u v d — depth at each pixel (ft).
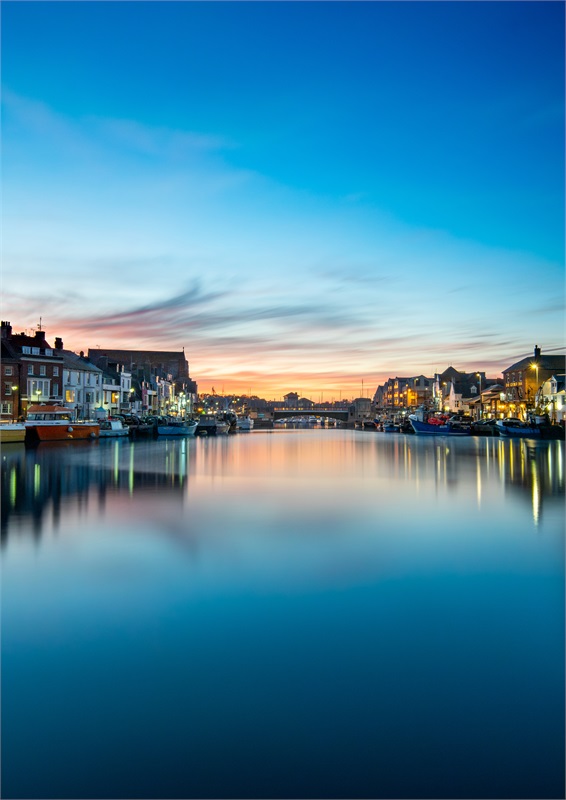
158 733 21.11
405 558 44.34
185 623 31.07
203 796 18.12
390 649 27.91
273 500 73.61
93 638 29.07
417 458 151.74
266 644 28.43
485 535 52.47
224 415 547.08
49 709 22.61
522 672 25.63
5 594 35.58
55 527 54.75
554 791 18.30
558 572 40.70
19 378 248.93
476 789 18.40
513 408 366.63
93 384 324.19
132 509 65.36
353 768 19.31
